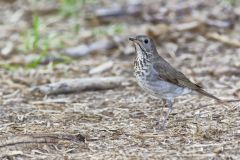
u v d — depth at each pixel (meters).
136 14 21.06
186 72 16.25
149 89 12.81
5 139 10.95
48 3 23.30
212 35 18.75
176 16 20.73
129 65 17.05
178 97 14.12
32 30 20.20
